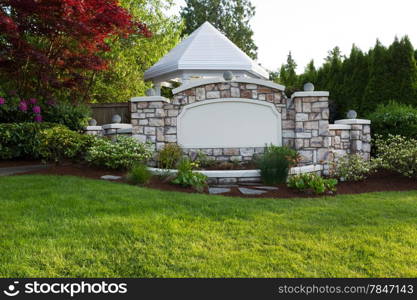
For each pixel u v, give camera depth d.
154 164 8.23
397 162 7.55
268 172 7.01
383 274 3.18
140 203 5.01
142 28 9.97
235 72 11.14
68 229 3.93
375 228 4.26
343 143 8.41
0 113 8.86
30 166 8.34
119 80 16.77
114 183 6.36
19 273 3.02
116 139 8.26
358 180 7.53
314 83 14.66
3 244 3.48
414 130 8.72
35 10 8.53
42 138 7.64
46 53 9.84
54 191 5.48
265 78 12.57
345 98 12.58
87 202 4.96
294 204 5.40
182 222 4.29
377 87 11.12
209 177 7.30
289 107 8.41
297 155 7.82
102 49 10.45
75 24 8.58
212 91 8.46
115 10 9.21
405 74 10.64
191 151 8.46
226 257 3.41
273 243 3.78
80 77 10.26
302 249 3.65
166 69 11.39
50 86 10.15
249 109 8.45
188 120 8.48
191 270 3.18
